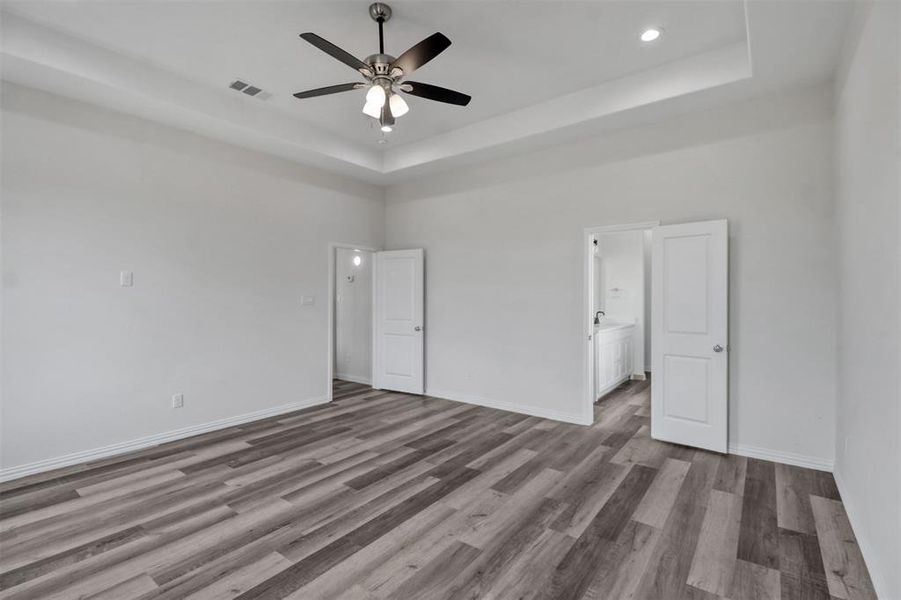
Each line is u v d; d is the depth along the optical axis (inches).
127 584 77.0
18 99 124.0
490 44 124.4
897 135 67.1
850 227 102.1
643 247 265.7
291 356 193.8
